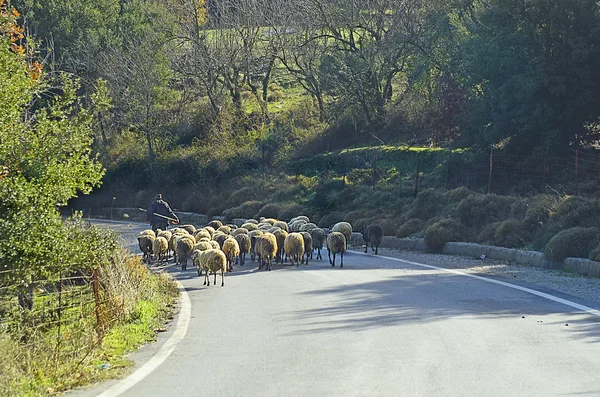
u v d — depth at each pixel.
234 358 10.26
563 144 33.91
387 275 19.83
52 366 9.73
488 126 35.50
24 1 58.12
